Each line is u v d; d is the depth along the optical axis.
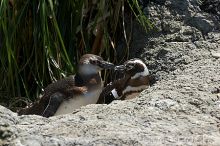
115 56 14.37
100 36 14.35
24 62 13.98
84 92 11.67
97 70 11.95
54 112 11.45
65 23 14.12
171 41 14.19
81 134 7.54
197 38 14.07
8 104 13.44
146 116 8.27
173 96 9.06
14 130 7.34
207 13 14.61
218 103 8.89
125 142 7.34
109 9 14.44
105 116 8.25
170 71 13.21
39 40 13.55
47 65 13.62
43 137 7.36
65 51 13.12
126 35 14.80
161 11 14.76
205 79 10.13
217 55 12.91
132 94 12.48
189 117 8.33
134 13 13.73
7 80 13.69
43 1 13.07
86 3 14.30
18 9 13.77
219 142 7.49
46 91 11.77
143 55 14.16
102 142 7.32
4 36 13.55
